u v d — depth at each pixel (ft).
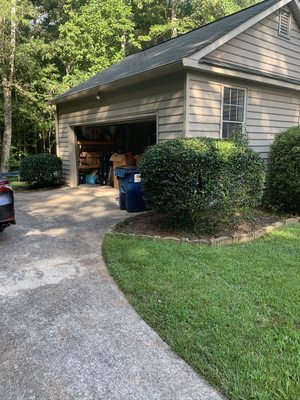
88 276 11.66
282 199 21.75
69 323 8.74
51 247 14.92
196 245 14.61
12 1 40.55
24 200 27.45
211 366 6.88
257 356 7.11
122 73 25.90
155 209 16.42
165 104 21.30
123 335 8.16
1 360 7.36
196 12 61.26
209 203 15.57
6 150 44.88
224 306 9.20
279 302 9.40
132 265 12.21
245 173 16.52
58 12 60.70
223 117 22.53
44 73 49.57
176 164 15.03
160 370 6.93
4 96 44.70
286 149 20.88
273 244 15.15
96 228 18.16
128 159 30.86
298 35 28.89
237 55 23.15
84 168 36.52
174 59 19.34
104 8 51.47
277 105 26.99
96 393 6.38
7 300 10.03
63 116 35.37
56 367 7.11
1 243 15.58
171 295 9.87
